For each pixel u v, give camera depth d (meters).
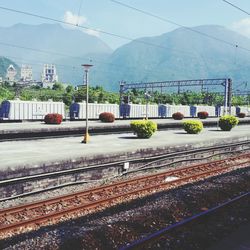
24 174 12.93
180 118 51.66
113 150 17.69
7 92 91.75
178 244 7.99
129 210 10.70
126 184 14.75
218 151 24.34
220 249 7.60
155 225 9.48
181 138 25.70
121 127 30.94
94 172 15.55
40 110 36.03
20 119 34.34
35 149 18.41
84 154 15.62
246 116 78.44
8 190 12.39
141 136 25.36
